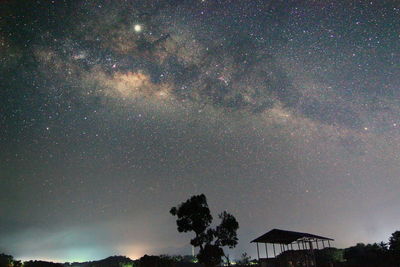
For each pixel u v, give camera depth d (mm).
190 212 29109
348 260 31391
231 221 29438
